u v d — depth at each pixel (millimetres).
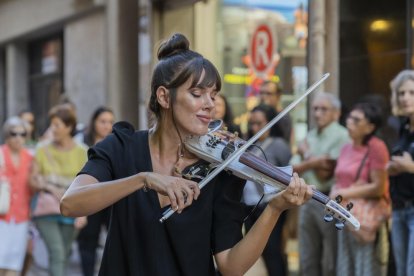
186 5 9703
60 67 15359
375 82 7078
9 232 6453
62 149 6762
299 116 9547
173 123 2652
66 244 6762
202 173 2625
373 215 5367
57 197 6629
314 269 6059
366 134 5469
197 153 2645
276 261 6172
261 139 6445
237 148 2629
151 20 10141
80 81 13367
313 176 6012
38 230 6746
